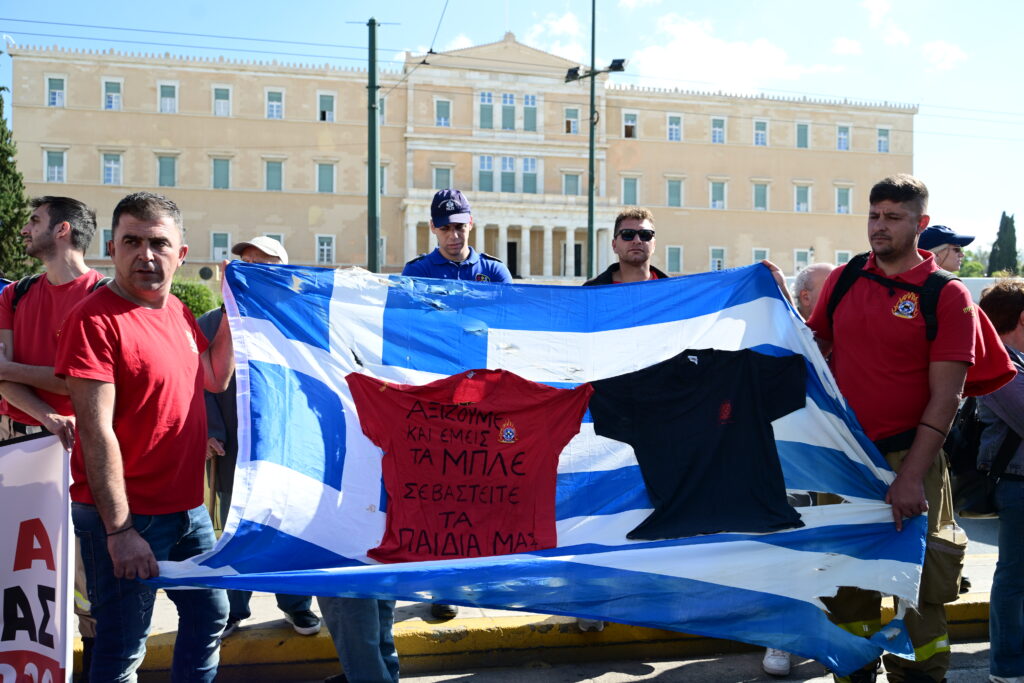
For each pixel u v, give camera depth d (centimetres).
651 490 329
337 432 319
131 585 284
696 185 5212
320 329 329
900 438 338
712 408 341
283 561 290
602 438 338
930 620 343
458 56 4903
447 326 345
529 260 5075
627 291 364
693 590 300
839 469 334
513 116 5006
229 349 336
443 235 473
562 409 338
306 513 302
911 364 335
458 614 438
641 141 5144
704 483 330
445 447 325
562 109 5066
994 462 368
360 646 300
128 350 278
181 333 304
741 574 305
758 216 5288
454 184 4919
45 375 323
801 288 477
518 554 295
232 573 277
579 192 5097
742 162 5269
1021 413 356
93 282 358
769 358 344
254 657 391
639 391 344
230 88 4622
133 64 4494
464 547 314
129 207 284
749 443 335
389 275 346
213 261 4603
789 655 409
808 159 5362
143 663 378
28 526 286
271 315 322
